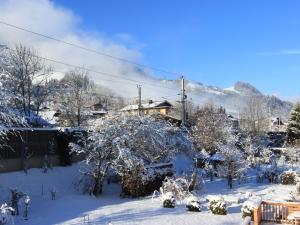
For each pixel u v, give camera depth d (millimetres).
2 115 20359
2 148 23234
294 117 58312
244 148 43938
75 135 27312
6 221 16781
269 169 34875
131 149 26203
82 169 26641
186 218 18766
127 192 24781
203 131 45625
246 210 18516
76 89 50312
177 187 23969
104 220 18031
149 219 18406
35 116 39031
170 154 30266
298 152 47625
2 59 21453
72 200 22594
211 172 33094
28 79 37469
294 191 27406
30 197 22391
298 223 17500
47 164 26812
